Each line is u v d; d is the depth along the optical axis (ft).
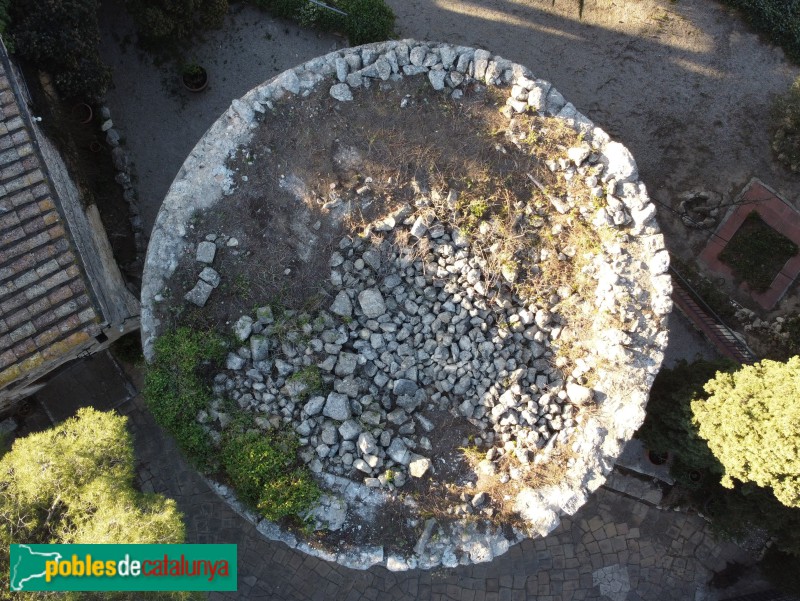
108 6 40.06
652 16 44.52
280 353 31.73
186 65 40.42
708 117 44.47
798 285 44.14
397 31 43.24
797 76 44.65
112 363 38.88
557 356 32.99
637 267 32.42
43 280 28.50
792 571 38.27
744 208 44.32
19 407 37.73
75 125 38.09
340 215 32.32
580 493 31.37
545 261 33.24
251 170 31.81
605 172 32.73
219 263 31.58
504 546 30.94
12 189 28.35
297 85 32.09
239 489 29.91
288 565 39.24
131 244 39.83
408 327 32.76
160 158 40.65
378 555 30.30
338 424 31.42
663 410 34.19
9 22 32.68
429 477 31.78
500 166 32.91
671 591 40.86
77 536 26.89
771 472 29.37
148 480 38.60
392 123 32.60
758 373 31.22
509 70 32.60
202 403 30.35
